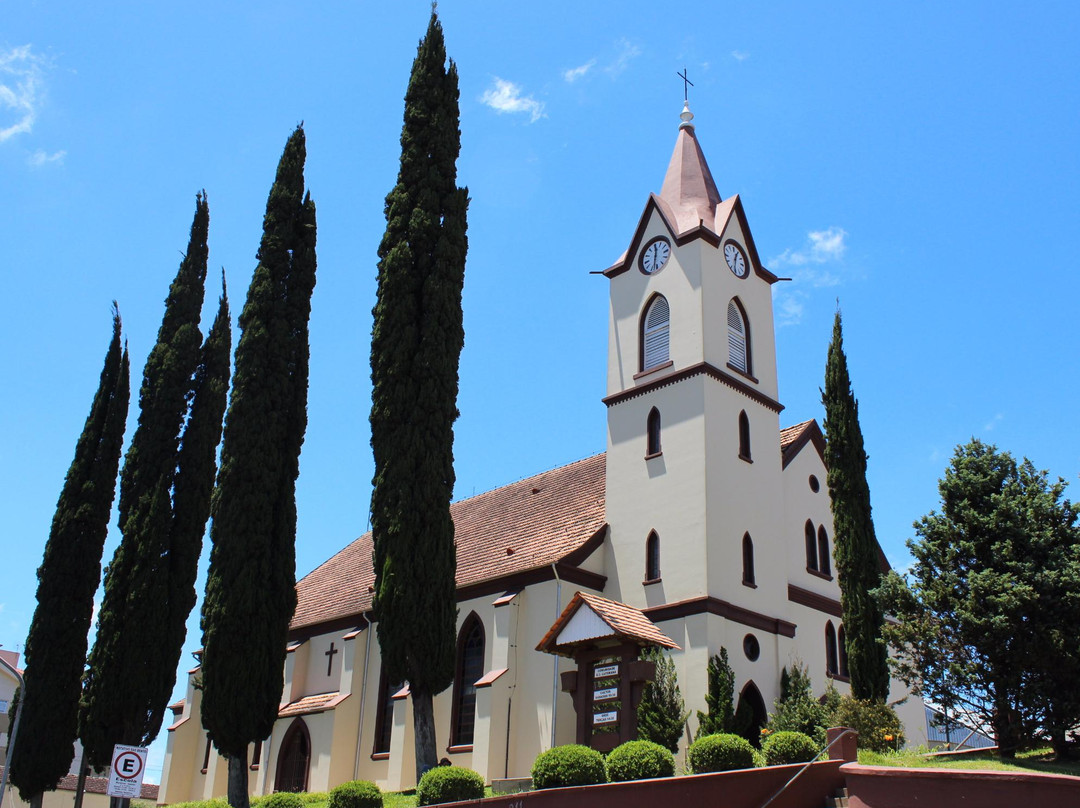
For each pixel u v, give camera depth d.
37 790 36.00
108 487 39.94
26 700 36.81
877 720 30.22
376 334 32.03
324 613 48.12
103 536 39.38
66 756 36.66
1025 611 25.48
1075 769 23.19
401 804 28.97
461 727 38.31
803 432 42.53
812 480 42.41
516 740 35.47
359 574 51.53
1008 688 25.56
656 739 30.73
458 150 34.78
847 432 37.00
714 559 35.22
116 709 33.66
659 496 37.41
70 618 37.88
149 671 34.28
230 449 33.84
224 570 32.47
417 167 33.78
